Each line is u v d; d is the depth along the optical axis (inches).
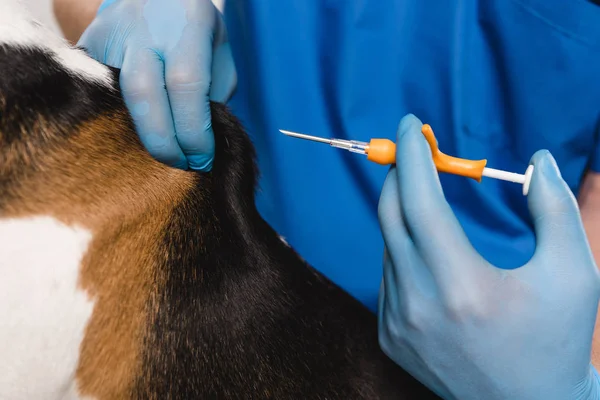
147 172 21.5
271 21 45.5
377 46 45.1
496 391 25.7
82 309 18.5
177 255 21.6
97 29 32.9
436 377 26.7
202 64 28.7
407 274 25.7
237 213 25.3
